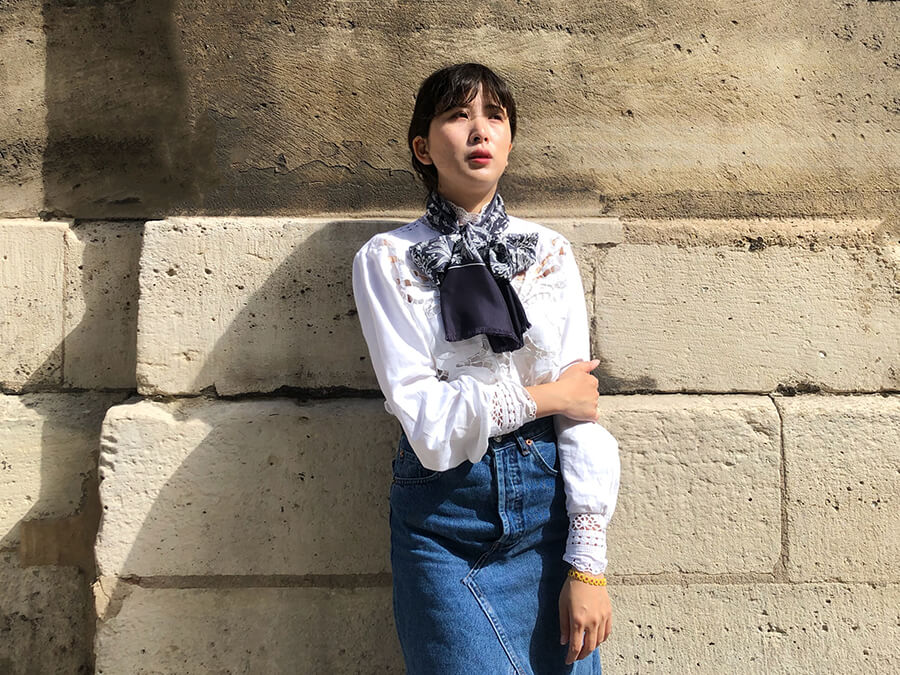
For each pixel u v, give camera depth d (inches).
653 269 80.1
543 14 82.7
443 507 57.8
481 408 53.7
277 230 78.6
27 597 81.2
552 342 60.2
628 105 82.8
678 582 77.7
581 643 55.9
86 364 83.3
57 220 84.0
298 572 77.0
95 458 81.6
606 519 57.8
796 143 83.1
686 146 82.8
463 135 61.4
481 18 82.4
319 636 77.2
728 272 80.4
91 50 83.4
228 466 76.5
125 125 83.2
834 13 83.4
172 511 75.9
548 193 82.5
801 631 77.7
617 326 79.9
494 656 55.2
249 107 82.4
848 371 80.3
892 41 83.4
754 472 77.8
